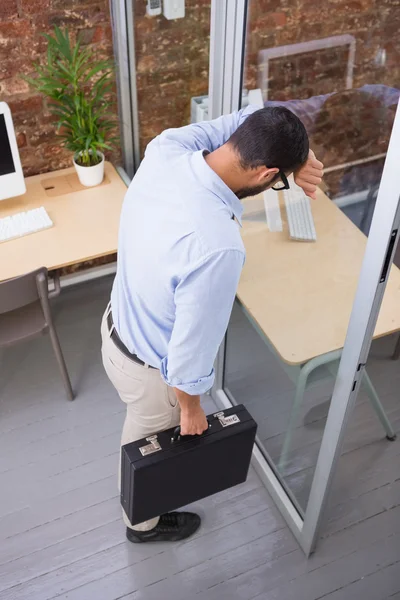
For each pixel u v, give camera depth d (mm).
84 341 3137
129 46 2779
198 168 1546
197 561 2410
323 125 1648
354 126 1529
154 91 2939
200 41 2756
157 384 1912
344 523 2527
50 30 2697
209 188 1533
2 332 2625
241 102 2014
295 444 2324
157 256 1566
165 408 1975
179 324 1555
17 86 2781
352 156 1569
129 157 3211
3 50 2658
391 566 2414
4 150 2625
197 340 1565
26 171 3053
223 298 1525
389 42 1359
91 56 2852
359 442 2758
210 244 1485
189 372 1631
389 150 1336
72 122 2799
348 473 2674
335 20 1438
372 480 2656
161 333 1743
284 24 1613
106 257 3410
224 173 1538
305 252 1820
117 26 2746
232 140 1517
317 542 2469
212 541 2467
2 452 2707
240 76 1945
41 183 2953
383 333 1753
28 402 2883
